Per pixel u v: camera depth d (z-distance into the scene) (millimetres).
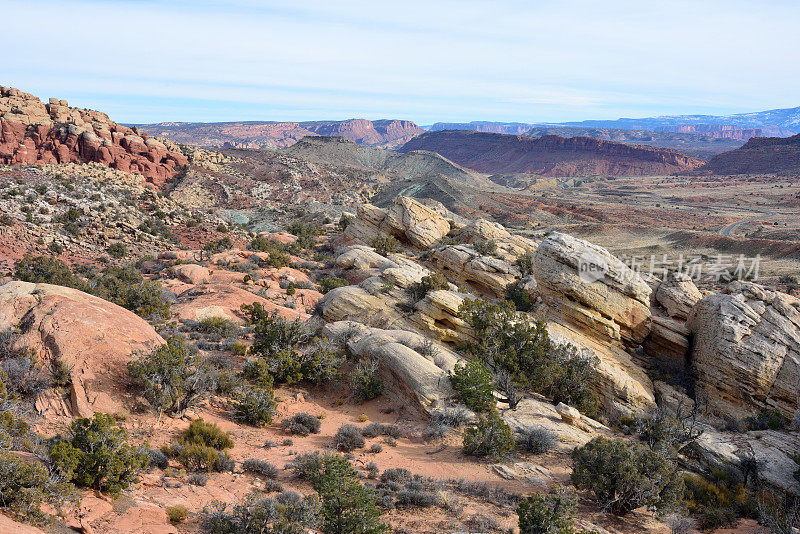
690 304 39719
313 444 20234
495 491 17031
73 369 17797
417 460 19531
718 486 19734
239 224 143000
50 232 82625
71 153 150000
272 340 28703
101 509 11414
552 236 38125
